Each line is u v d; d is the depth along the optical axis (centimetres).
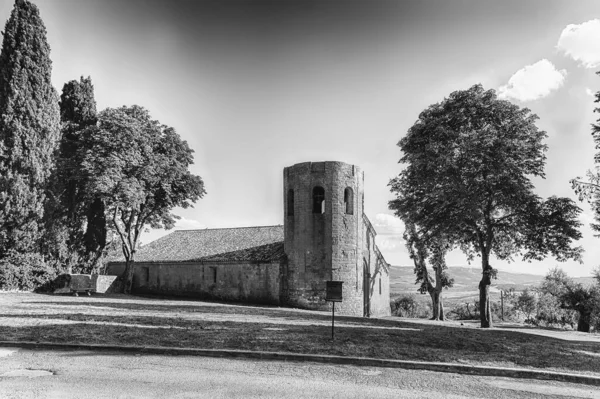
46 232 3753
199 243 4741
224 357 1254
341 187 3647
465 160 2645
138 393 923
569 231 2642
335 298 1552
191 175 4475
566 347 1689
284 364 1195
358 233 3709
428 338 1672
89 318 1942
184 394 925
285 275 3734
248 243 4369
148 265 4591
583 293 3866
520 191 2636
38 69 3797
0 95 3678
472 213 2634
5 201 3425
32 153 3628
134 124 3888
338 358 1231
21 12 3816
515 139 2716
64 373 1057
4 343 1336
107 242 5203
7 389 927
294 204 3741
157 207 4456
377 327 2041
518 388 1035
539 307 5219
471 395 970
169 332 1578
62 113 4550
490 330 2331
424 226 3112
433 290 4359
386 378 1088
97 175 3662
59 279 3753
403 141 3020
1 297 2970
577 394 1002
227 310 2731
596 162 2444
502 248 3316
